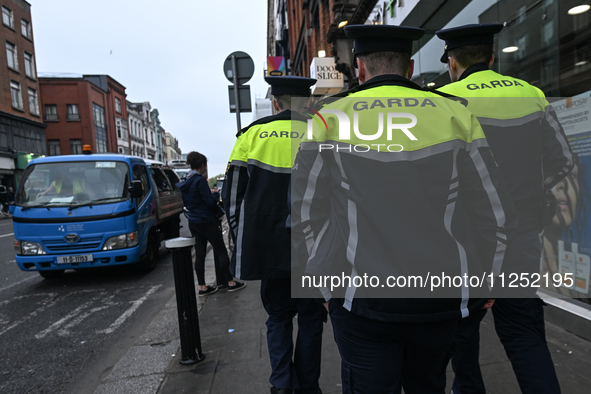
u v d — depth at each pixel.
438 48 5.14
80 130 42.09
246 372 2.55
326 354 2.77
